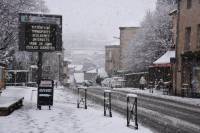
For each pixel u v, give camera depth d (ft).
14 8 117.29
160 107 79.10
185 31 123.65
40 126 46.57
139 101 93.86
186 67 121.49
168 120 58.59
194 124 54.49
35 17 70.23
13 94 107.55
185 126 52.49
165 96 113.91
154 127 51.31
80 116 57.82
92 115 59.57
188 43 123.13
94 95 119.55
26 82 183.42
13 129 44.06
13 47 135.23
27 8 124.88
